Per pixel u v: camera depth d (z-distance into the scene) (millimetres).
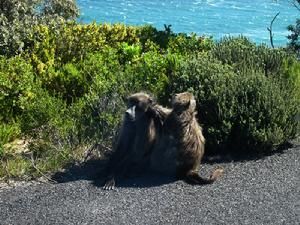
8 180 5086
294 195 4777
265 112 5742
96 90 6469
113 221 4309
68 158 5445
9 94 6508
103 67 6945
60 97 6879
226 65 6258
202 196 4742
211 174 5086
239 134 5695
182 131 5102
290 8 26266
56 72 7113
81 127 5945
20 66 6836
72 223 4289
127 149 5160
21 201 4641
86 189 4848
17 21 8203
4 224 4297
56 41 7891
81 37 8016
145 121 5133
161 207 4531
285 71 6805
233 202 4637
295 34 9711
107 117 5805
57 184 4973
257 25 23094
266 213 4465
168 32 8750
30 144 5832
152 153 5199
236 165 5422
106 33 8352
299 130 5941
